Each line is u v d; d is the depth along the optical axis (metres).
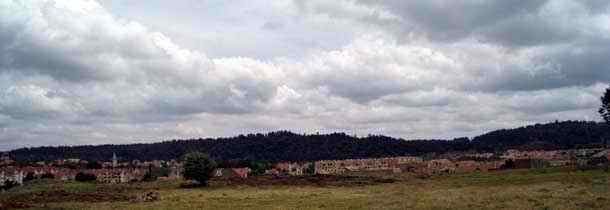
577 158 163.00
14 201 65.12
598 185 60.53
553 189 58.16
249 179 113.69
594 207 40.94
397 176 121.75
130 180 148.00
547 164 142.38
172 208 53.22
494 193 57.12
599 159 134.38
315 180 109.19
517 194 53.75
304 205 53.03
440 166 181.25
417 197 56.81
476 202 47.94
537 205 43.47
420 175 123.31
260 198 64.75
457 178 100.50
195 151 102.88
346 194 68.69
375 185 95.12
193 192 81.88
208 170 99.88
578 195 49.75
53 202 64.00
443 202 49.28
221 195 72.44
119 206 56.81
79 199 67.75
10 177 154.00
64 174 174.12
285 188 91.12
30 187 98.19
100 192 80.38
